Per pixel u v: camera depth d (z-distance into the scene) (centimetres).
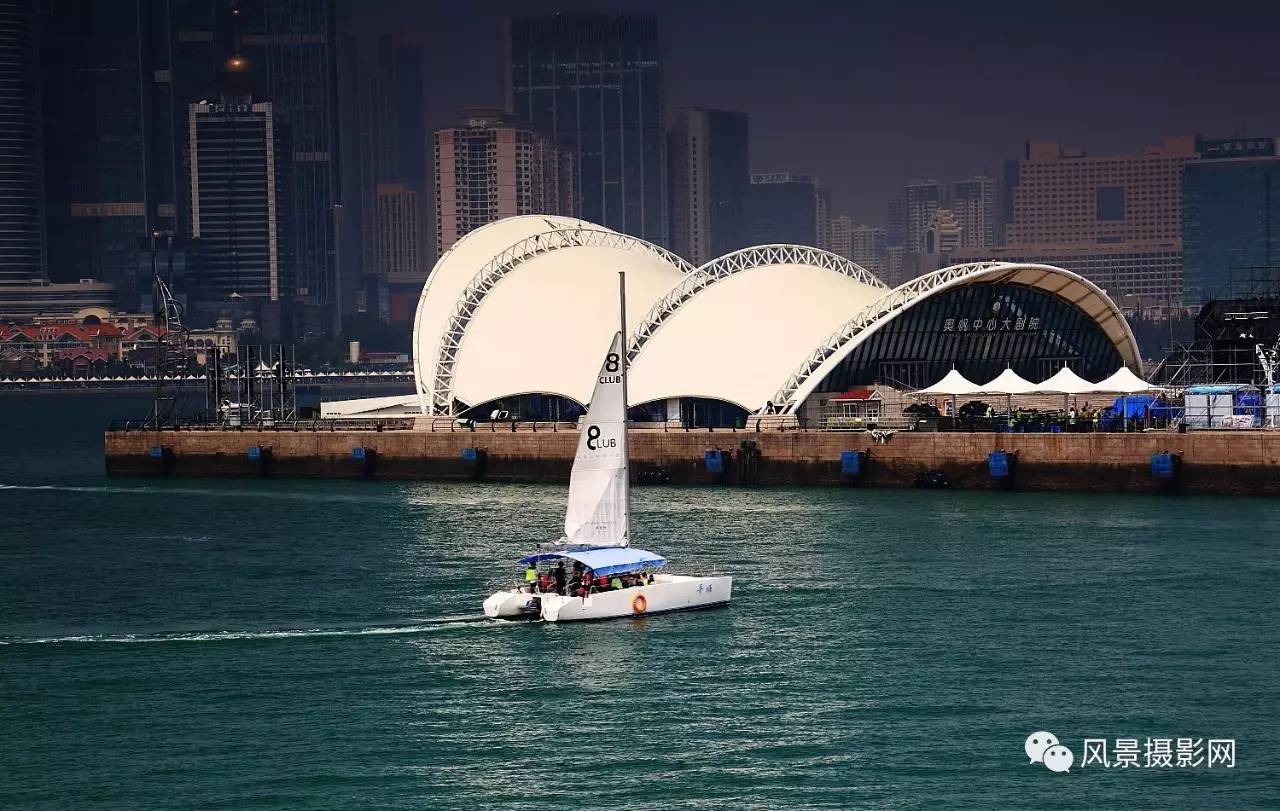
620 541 13612
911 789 9781
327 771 10119
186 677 11981
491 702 11288
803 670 11862
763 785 9844
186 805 9669
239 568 15912
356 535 17700
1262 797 9644
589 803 9644
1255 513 17262
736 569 15062
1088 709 10988
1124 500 18362
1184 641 12394
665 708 11106
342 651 12575
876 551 15762
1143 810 9506
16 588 15162
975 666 11900
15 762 10331
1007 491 19275
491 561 15938
